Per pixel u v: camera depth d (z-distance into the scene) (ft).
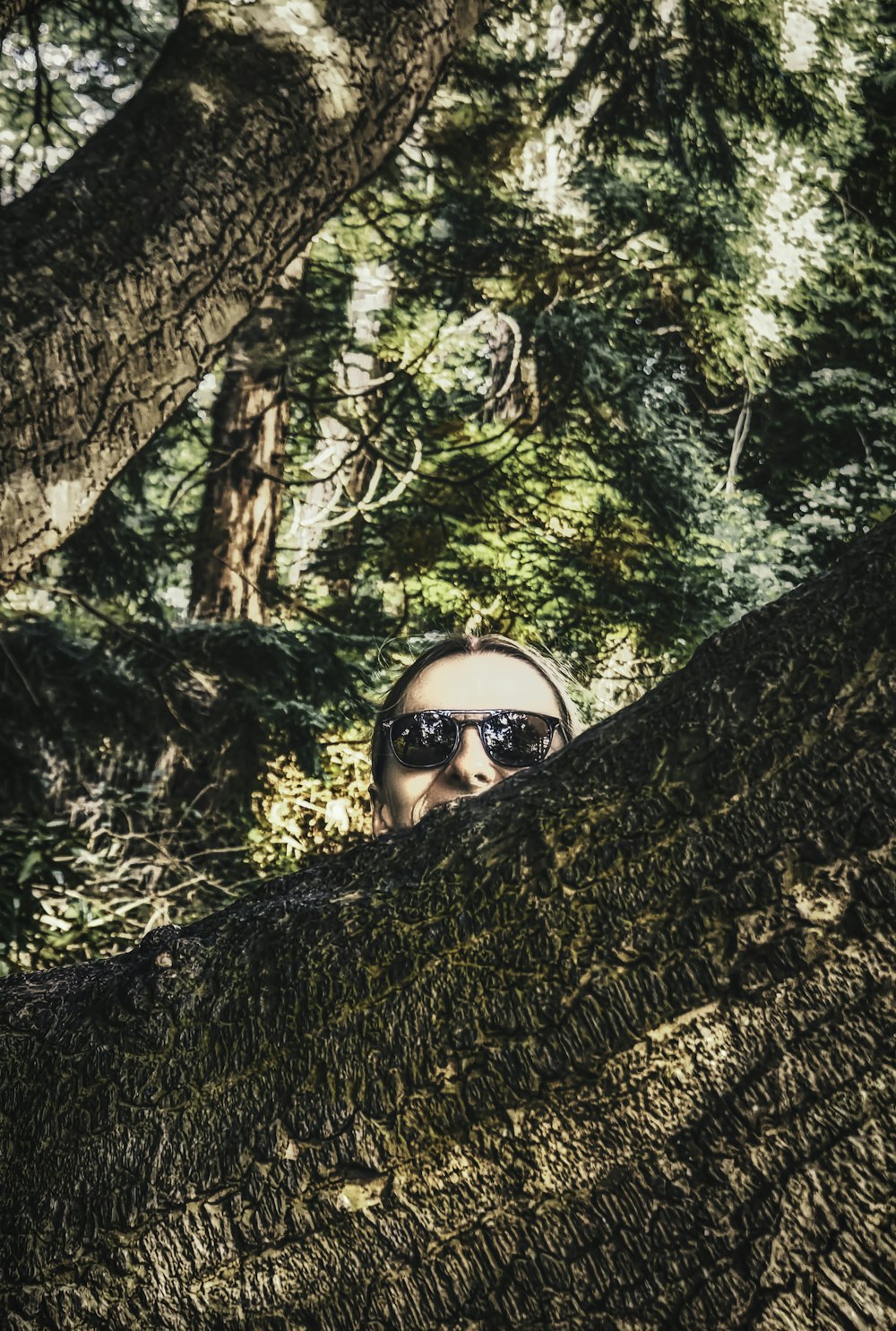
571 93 22.57
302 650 22.48
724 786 2.26
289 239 7.71
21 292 6.73
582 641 29.27
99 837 21.89
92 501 7.16
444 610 28.55
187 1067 2.44
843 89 37.58
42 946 17.88
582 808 2.39
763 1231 2.02
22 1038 2.68
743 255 33.94
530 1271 2.11
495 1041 2.21
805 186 37.29
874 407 38.19
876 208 37.91
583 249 29.32
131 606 23.22
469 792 6.54
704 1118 2.07
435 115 26.55
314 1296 2.20
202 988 2.53
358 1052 2.29
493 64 25.22
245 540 31.94
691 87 19.83
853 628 2.30
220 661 21.95
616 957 2.19
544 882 2.32
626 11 19.24
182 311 7.14
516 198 28.04
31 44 17.92
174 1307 2.26
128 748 21.44
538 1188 2.13
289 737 22.40
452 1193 2.17
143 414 7.20
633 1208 2.08
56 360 6.72
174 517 27.99
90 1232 2.34
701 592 30.30
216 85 7.51
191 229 7.14
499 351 34.06
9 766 18.76
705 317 35.22
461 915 2.36
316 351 27.40
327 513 32.99
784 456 40.60
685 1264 2.05
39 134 22.26
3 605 21.01
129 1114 2.43
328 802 25.36
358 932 2.44
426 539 29.01
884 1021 2.03
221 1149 2.32
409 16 8.14
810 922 2.10
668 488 30.66
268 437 32.45
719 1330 2.02
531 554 29.22
